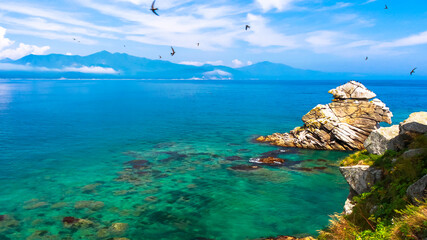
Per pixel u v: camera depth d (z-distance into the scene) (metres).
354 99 46.81
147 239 19.70
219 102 139.62
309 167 35.97
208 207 24.75
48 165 37.75
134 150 46.00
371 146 17.50
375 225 11.54
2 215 23.12
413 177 11.60
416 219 8.60
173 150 45.78
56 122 77.69
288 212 23.62
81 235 20.12
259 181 31.08
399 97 156.38
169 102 141.38
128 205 25.19
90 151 45.56
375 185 13.72
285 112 97.69
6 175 33.56
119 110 106.94
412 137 14.93
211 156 41.78
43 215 23.16
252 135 58.34
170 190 28.64
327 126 44.97
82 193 27.95
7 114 93.56
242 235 20.11
